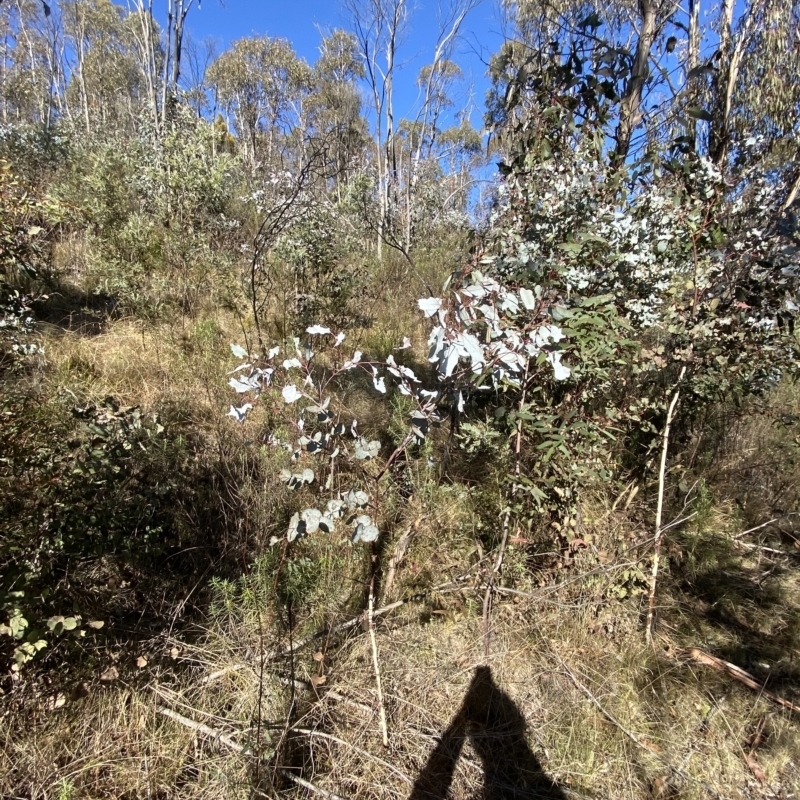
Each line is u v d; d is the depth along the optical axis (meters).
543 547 2.67
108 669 1.92
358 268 5.98
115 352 3.88
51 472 1.85
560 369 1.78
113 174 5.69
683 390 2.66
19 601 1.61
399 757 1.88
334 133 5.29
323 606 2.25
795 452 3.93
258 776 1.68
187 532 2.43
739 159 2.50
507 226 2.51
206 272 5.31
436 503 2.69
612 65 2.33
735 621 2.72
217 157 6.19
